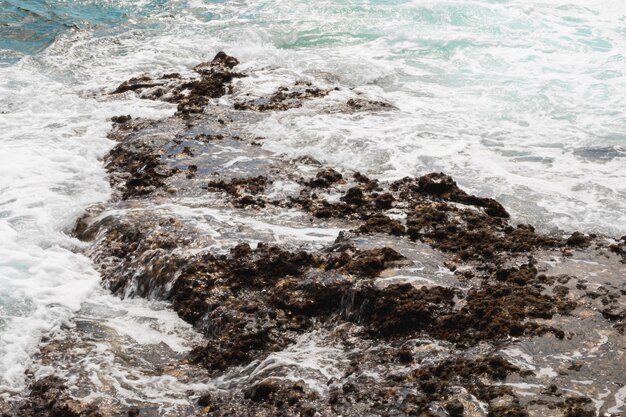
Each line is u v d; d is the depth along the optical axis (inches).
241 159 379.6
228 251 288.4
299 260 278.8
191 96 473.7
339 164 372.5
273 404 214.7
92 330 262.7
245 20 633.0
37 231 322.7
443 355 223.5
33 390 234.1
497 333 227.6
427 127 410.6
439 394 204.7
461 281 258.8
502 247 280.4
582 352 216.8
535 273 260.4
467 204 323.0
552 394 199.2
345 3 657.6
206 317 264.1
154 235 303.7
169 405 223.1
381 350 232.7
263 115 437.4
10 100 474.3
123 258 303.9
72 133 424.5
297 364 230.4
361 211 321.7
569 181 344.8
